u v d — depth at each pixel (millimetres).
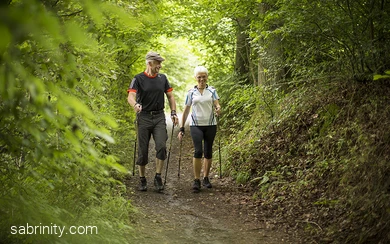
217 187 6359
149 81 6090
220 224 4723
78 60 2539
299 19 5547
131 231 4160
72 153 2346
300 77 7387
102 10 1214
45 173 2850
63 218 3242
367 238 3709
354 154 4918
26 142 2152
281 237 4289
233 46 11344
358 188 4301
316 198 4953
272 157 6441
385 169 4102
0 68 1368
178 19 10125
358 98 5746
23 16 846
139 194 5887
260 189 5809
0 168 2645
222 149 8164
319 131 6098
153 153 9148
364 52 5504
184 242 4102
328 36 5719
